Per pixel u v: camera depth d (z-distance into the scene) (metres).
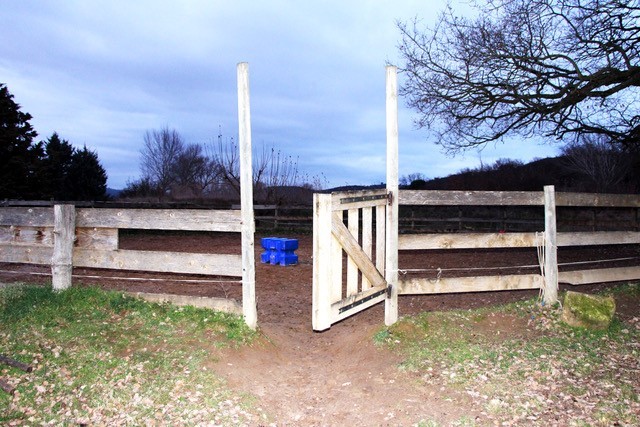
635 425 4.21
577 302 6.81
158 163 47.50
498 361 5.65
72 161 38.53
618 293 8.26
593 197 8.22
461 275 10.85
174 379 5.13
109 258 7.25
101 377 5.12
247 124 6.24
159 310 6.76
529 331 6.64
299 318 8.46
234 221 6.55
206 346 5.88
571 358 5.70
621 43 10.74
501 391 4.94
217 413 4.64
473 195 7.51
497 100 11.47
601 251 13.51
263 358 6.00
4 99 26.14
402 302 8.58
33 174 26.45
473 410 4.62
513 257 13.47
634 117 11.99
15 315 6.61
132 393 4.86
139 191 40.50
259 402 4.96
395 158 6.80
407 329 6.59
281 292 10.31
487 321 6.98
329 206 5.64
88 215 7.38
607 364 5.54
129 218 7.11
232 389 5.11
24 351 5.59
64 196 36.75
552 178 25.45
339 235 5.86
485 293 9.15
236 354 5.86
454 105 12.38
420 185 28.28
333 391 5.39
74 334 6.05
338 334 7.42
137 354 5.63
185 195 35.69
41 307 6.84
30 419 4.40
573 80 10.79
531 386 5.02
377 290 6.62
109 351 5.65
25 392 4.82
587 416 4.40
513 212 20.16
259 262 13.85
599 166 24.11
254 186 27.16
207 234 21.03
